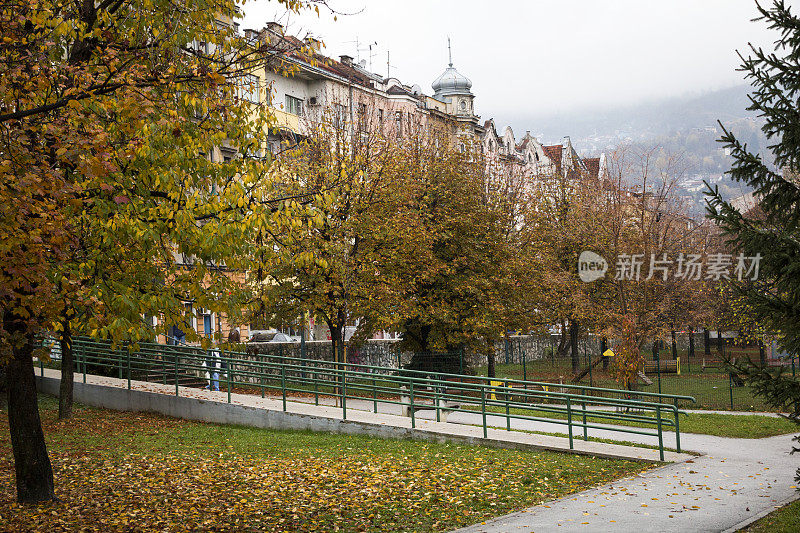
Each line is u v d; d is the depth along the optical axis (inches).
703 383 1632.6
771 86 400.2
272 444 743.7
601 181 1615.4
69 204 390.0
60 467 615.5
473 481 561.9
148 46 452.4
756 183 410.0
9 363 485.7
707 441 805.2
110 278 430.9
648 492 528.1
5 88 377.7
